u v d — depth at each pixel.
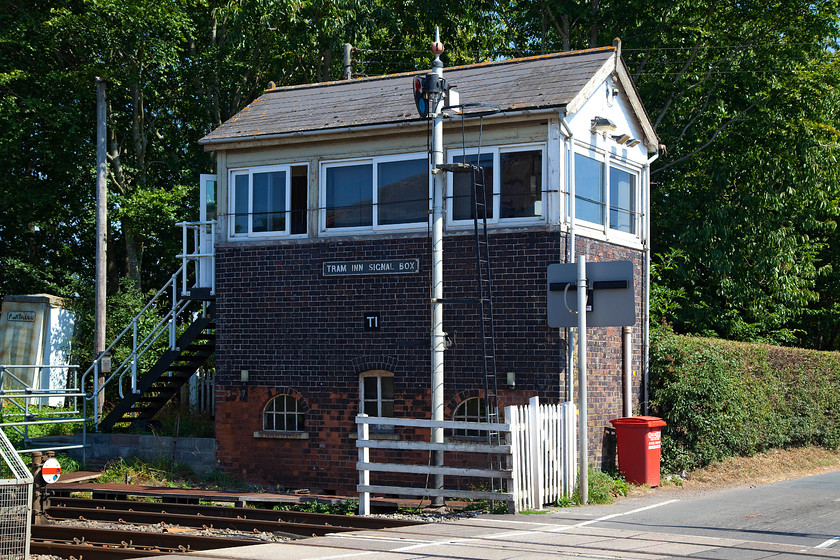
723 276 24.42
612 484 14.09
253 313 16.98
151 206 25.83
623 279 12.53
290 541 10.10
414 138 15.78
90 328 26.03
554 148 14.68
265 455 16.69
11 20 25.36
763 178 24.70
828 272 27.72
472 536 9.99
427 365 15.49
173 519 12.66
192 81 29.05
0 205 27.28
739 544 9.36
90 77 25.69
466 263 15.23
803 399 20.09
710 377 16.52
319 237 16.48
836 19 25.27
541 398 14.52
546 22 29.09
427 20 27.95
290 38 26.58
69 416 21.23
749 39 25.88
